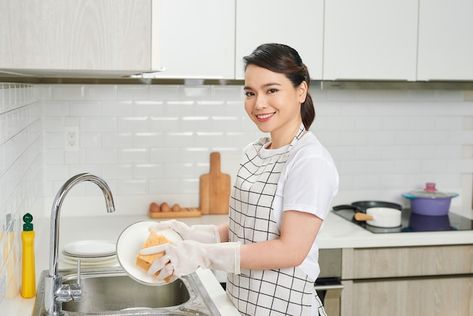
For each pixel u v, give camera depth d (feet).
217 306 6.28
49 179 10.61
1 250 5.73
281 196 5.99
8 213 6.19
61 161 10.61
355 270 9.41
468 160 11.88
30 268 6.43
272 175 6.10
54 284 5.98
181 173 10.96
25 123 7.87
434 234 9.62
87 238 9.23
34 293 6.45
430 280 9.66
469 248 9.78
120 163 10.78
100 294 7.27
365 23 10.00
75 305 7.11
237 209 6.40
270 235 6.03
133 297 7.34
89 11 4.41
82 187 10.71
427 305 9.70
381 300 9.52
